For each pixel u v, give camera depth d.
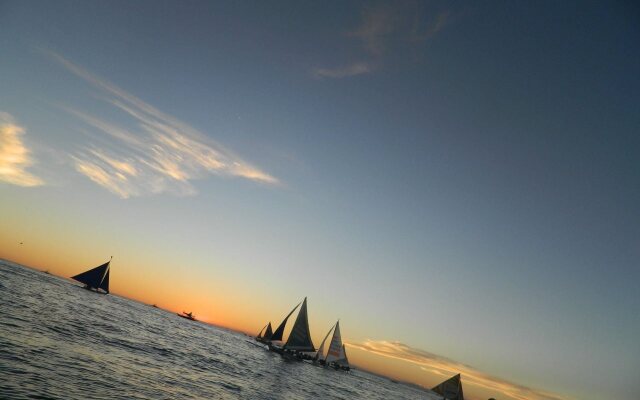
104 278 120.31
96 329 52.66
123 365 33.34
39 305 57.97
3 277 96.56
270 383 54.97
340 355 125.19
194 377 39.38
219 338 182.00
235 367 62.81
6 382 18.88
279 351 118.62
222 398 32.25
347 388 100.31
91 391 21.86
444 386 87.12
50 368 24.27
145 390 26.20
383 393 146.38
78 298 105.38
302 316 99.19
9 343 27.36
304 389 61.47
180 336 103.25
